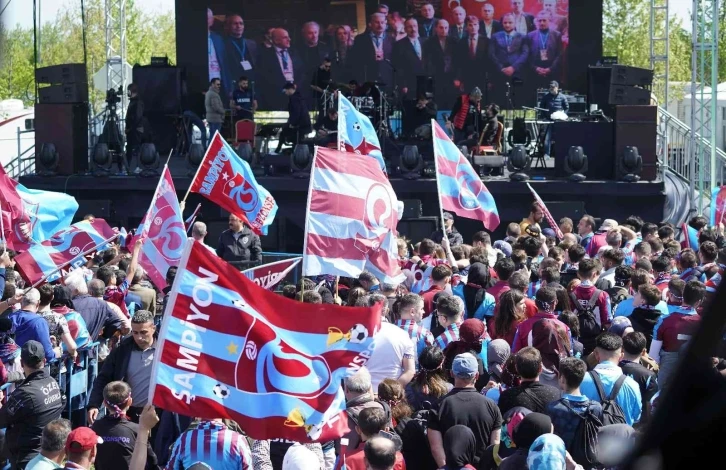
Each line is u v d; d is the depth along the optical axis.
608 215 29.36
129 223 30.92
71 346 12.02
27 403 9.56
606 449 1.62
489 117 31.77
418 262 16.05
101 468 8.67
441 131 16.45
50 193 17.70
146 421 6.74
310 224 12.15
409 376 10.02
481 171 30.80
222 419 7.38
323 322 6.96
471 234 29.72
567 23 36.38
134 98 32.06
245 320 6.81
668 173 32.06
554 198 29.38
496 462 7.63
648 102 29.36
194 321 6.74
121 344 10.13
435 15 36.75
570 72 36.56
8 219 16.02
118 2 36.47
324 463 8.64
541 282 13.41
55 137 31.05
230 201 15.84
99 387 10.05
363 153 17.19
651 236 17.42
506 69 36.78
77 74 31.19
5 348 11.22
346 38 37.06
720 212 20.45
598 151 30.11
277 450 8.65
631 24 59.78
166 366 6.71
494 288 13.21
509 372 9.04
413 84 37.06
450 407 8.12
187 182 29.72
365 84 32.72
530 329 10.27
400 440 7.51
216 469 7.18
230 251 19.67
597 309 12.37
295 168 29.80
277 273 13.95
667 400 1.41
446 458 7.73
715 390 1.37
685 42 62.00
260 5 37.09
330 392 6.98
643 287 11.79
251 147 31.89
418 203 29.05
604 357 9.00
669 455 1.39
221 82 37.44
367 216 12.38
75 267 16.14
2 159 39.44
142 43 71.62
